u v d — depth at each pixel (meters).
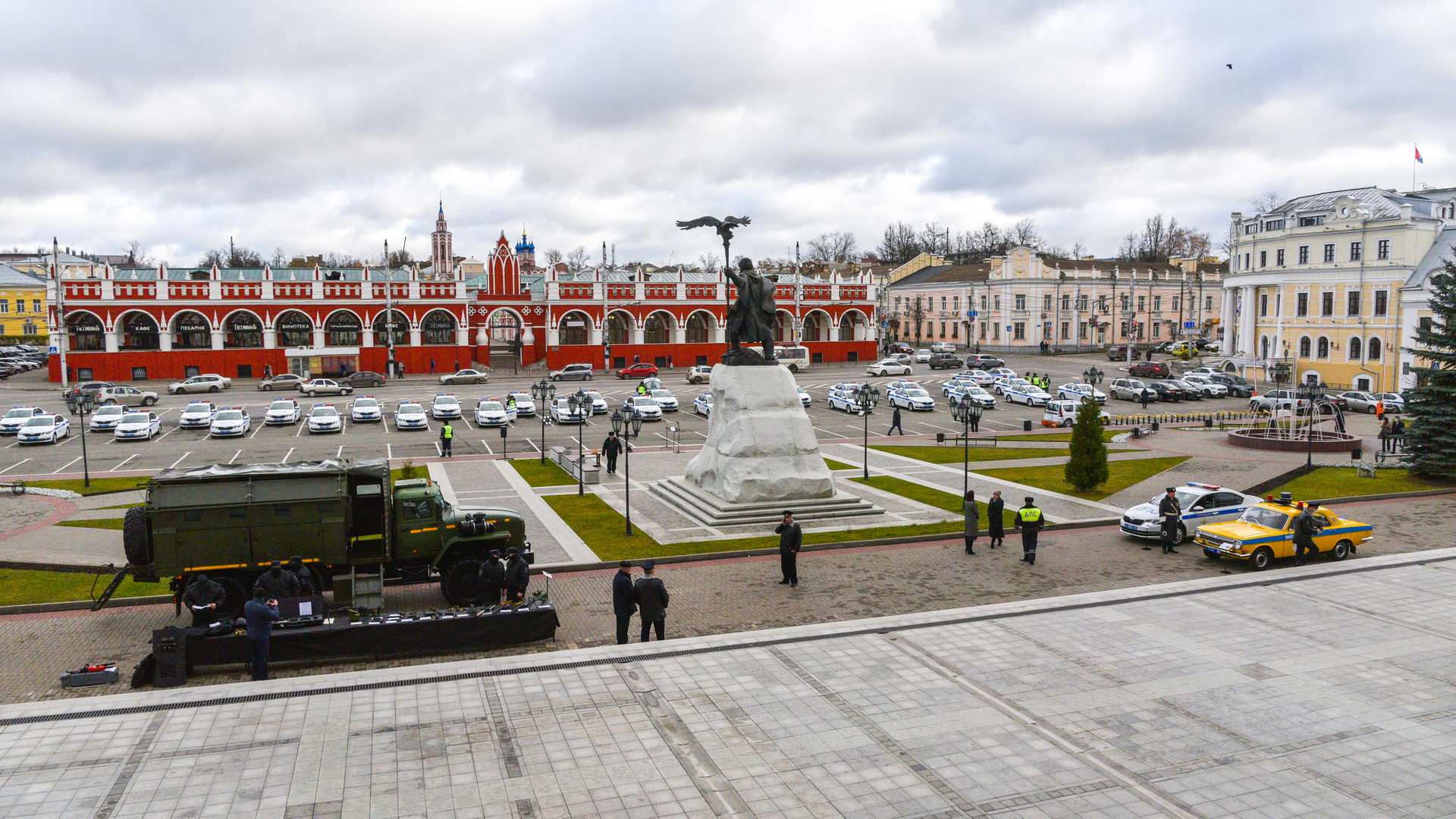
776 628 18.03
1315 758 12.31
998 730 13.12
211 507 17.11
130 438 45.28
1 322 113.12
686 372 86.25
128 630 17.64
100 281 72.06
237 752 12.30
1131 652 16.22
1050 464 38.34
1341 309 72.75
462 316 82.81
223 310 75.69
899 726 13.24
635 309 88.75
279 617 16.05
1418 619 18.09
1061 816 10.84
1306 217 75.94
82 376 72.62
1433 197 78.00
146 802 11.01
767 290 29.14
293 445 44.44
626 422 27.06
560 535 25.56
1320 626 17.67
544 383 40.47
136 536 17.20
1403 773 11.90
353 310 79.31
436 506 18.94
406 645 16.19
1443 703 14.08
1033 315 106.56
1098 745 12.67
